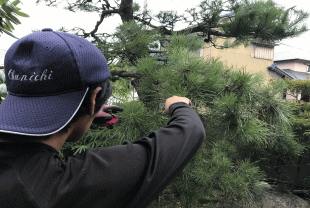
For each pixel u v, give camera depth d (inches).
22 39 13.7
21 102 13.2
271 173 133.3
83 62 13.6
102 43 80.3
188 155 16.9
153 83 61.1
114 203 13.4
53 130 12.8
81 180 12.5
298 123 109.3
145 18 89.1
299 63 604.7
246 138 58.7
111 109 22.7
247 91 56.5
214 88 53.2
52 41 13.3
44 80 13.0
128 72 78.7
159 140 15.1
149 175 13.8
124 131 55.6
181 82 52.1
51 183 12.1
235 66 67.2
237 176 63.9
